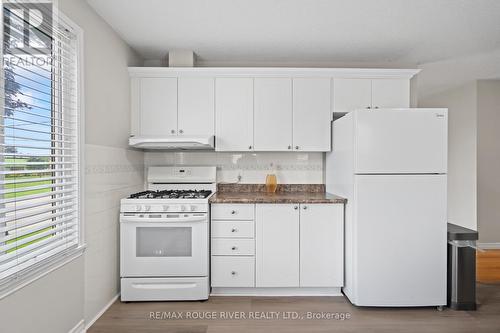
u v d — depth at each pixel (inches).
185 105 127.9
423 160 101.7
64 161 83.3
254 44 122.0
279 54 132.0
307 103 128.9
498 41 119.4
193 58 130.2
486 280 131.7
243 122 128.5
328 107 129.0
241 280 113.0
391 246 102.3
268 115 128.6
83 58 88.5
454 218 199.6
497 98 181.9
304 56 134.3
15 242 62.6
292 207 112.7
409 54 132.7
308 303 109.0
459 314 101.3
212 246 112.7
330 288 115.6
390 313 101.8
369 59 138.6
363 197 101.9
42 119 75.5
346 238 111.5
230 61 139.6
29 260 68.6
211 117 128.3
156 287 108.7
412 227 102.0
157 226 108.2
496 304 108.8
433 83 185.5
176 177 136.3
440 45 123.3
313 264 113.1
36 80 73.0
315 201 112.0
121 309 104.1
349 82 129.2
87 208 91.5
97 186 97.7
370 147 101.6
